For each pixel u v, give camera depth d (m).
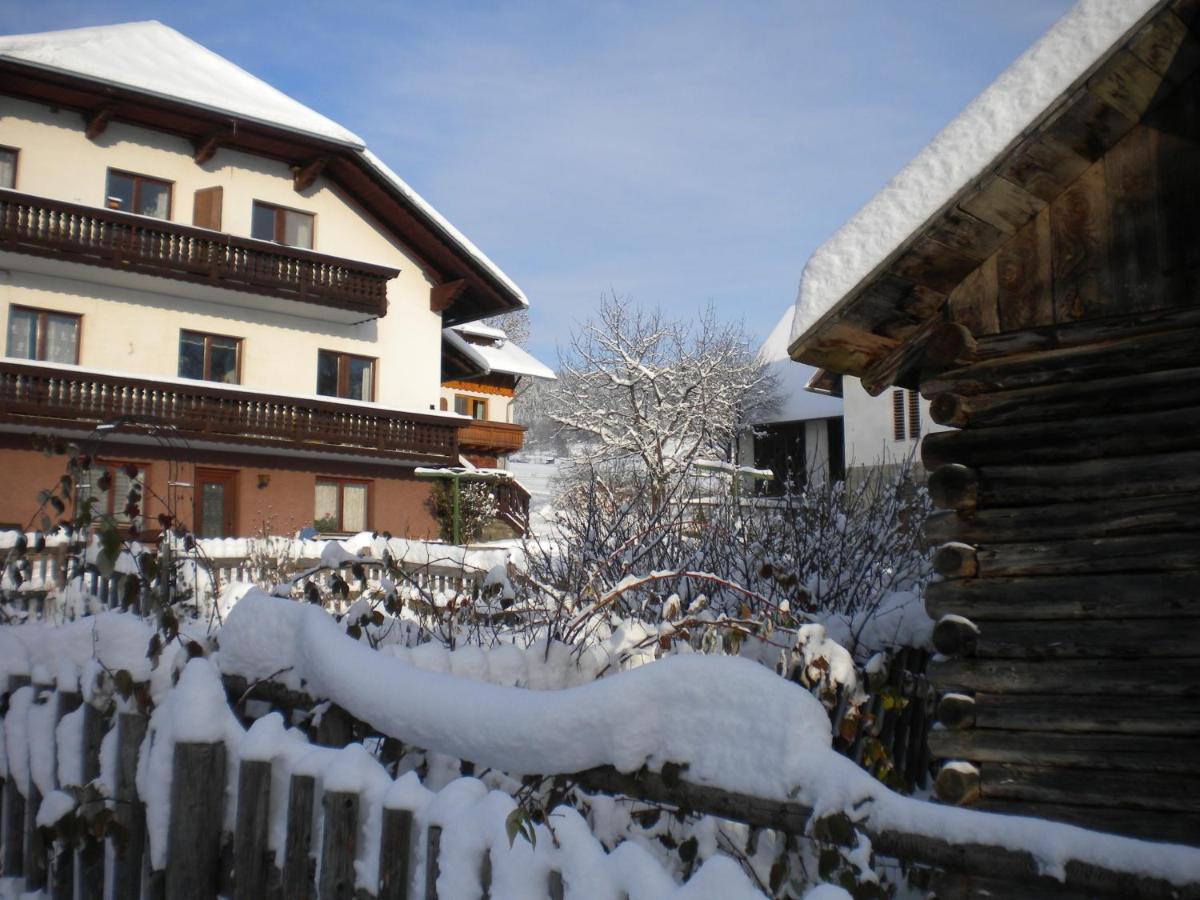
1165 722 3.26
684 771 2.80
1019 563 3.58
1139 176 3.59
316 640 3.55
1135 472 3.47
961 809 2.61
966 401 3.81
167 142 22.09
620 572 6.23
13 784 4.14
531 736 2.93
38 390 19.81
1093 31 3.30
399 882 2.83
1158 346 3.52
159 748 3.46
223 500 22.88
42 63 19.25
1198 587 3.30
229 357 23.12
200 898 3.31
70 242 19.95
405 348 25.50
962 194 3.52
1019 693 3.50
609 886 2.44
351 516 24.81
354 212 24.81
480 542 25.53
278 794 3.24
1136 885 2.54
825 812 2.55
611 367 34.75
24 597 8.89
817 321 3.81
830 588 6.45
